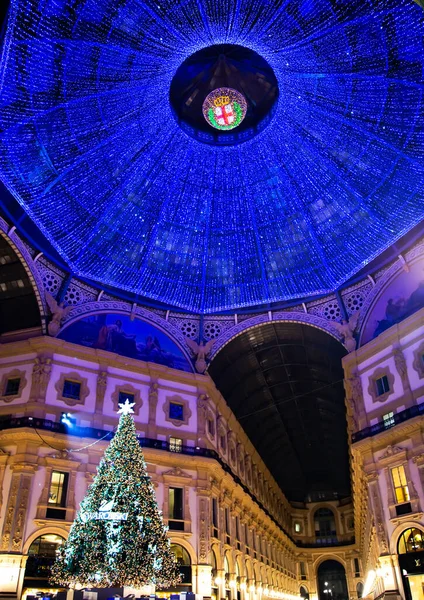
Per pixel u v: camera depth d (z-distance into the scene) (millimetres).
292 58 29453
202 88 33969
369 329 33031
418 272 31266
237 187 35562
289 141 33375
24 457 26031
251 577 39469
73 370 30125
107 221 33000
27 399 28156
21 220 28875
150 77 30250
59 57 25734
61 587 24344
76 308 32188
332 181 33250
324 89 30219
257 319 36875
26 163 27578
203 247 36406
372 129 30219
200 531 29469
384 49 26625
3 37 22656
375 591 37031
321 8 26078
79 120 28906
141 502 19406
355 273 34188
